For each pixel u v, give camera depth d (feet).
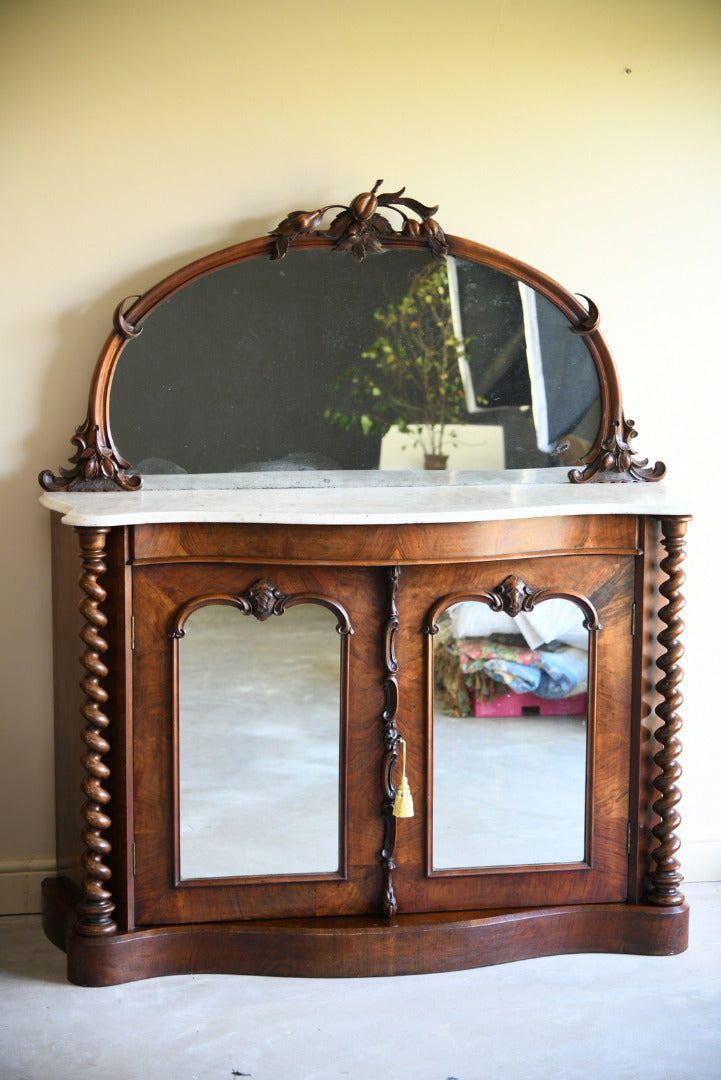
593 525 8.54
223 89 9.15
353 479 9.43
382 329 9.34
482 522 8.23
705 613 10.14
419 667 8.38
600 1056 7.55
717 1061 7.52
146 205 9.18
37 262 9.11
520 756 8.63
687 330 9.93
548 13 9.45
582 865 8.80
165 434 9.14
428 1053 7.57
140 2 8.96
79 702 8.55
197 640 8.17
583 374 9.60
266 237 9.07
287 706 8.32
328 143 9.33
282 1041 7.68
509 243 9.66
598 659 8.65
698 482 10.07
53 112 8.97
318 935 8.37
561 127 9.59
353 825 8.46
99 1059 7.46
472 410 9.50
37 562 9.38
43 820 9.60
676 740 8.75
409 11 9.29
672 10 9.59
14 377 9.20
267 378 9.23
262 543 8.06
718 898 9.90
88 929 8.29
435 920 8.54
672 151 9.73
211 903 8.42
